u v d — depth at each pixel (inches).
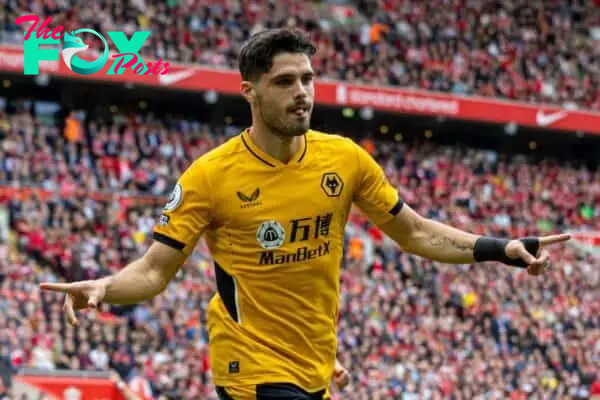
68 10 2081.7
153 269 404.5
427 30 2600.9
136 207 1875.0
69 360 1370.6
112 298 395.9
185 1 2266.2
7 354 1314.0
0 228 1660.9
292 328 405.4
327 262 408.2
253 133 405.1
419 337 1770.4
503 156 2719.0
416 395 1611.7
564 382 1835.6
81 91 2269.9
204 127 2364.7
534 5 2817.4
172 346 1488.7
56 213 1715.1
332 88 2368.4
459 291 1941.4
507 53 2672.2
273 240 402.6
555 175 2566.4
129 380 1393.9
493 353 1829.5
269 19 2389.3
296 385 404.8
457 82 2539.4
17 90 2258.9
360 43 2486.5
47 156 1882.4
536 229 2405.3
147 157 2070.6
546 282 2060.8
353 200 422.6
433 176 2428.6
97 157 1998.0
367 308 1780.3
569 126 2637.8
